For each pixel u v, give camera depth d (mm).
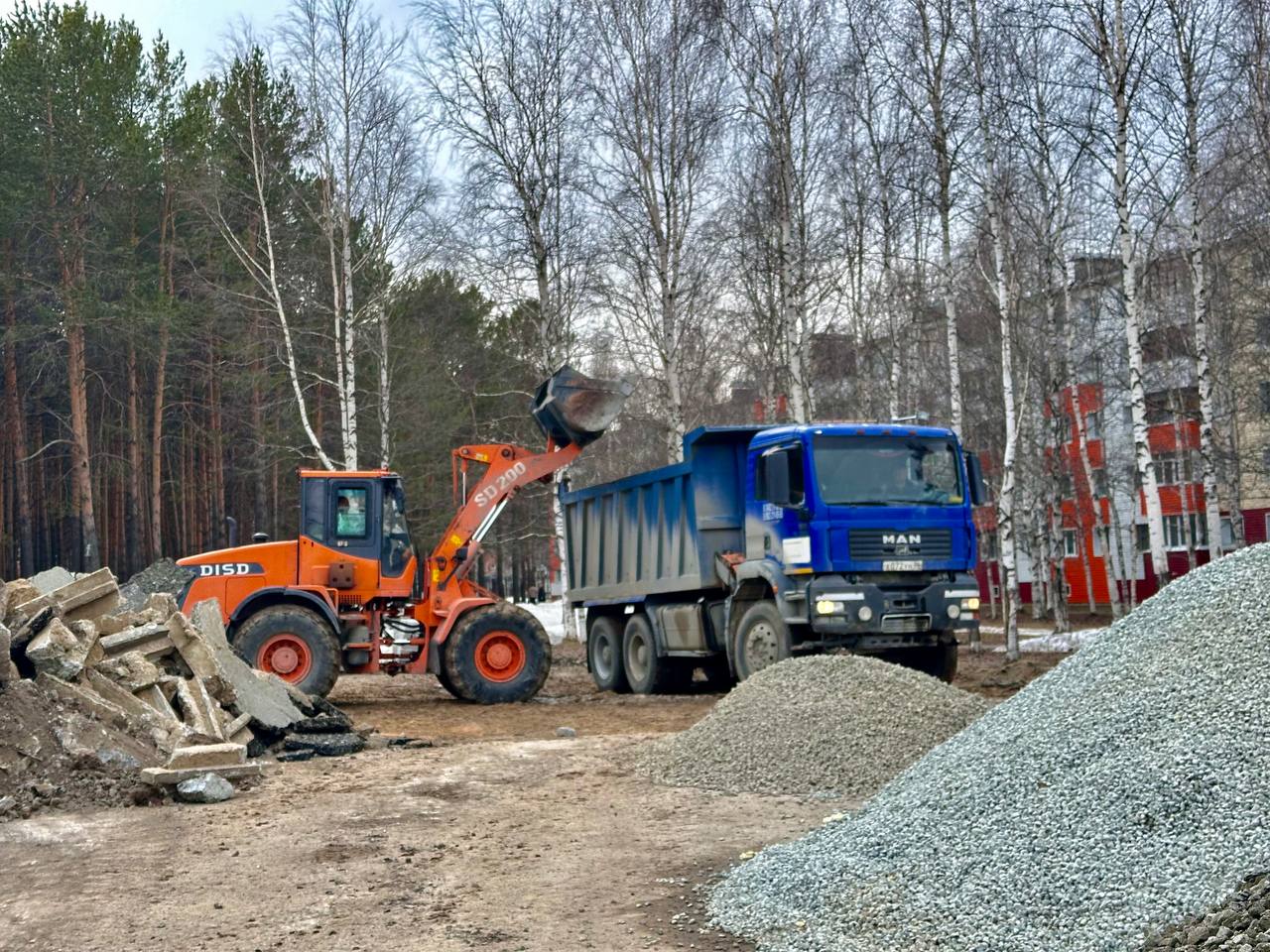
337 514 16703
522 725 14453
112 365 38281
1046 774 6566
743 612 16016
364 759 11711
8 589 12078
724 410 32906
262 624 15711
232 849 8070
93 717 10812
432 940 5969
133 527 34719
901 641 14883
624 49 23203
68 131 30516
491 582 62562
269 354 29297
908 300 26391
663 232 23359
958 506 15141
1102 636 8445
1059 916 5289
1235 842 5301
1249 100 18766
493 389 37062
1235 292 27453
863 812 7414
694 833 8172
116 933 6266
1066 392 35688
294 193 25672
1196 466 36688
